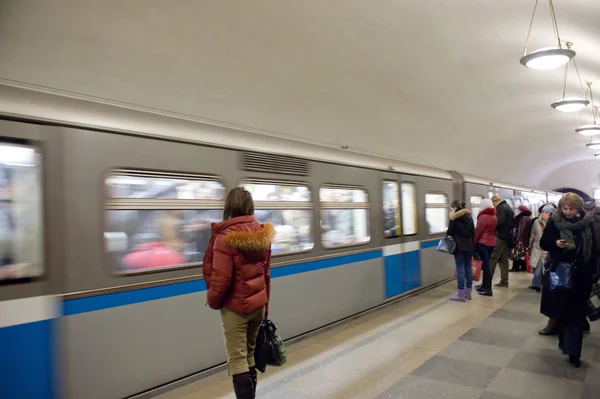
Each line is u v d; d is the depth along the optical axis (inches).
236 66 250.8
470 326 244.4
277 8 215.3
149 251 152.8
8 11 161.2
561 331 188.1
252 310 124.3
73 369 130.5
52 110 134.1
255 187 197.2
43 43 180.5
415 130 455.8
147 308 150.5
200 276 168.6
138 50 208.1
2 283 118.4
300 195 224.8
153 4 187.5
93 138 140.9
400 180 327.6
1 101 124.6
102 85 213.3
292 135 343.9
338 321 249.0
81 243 134.7
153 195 155.6
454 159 605.9
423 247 356.2
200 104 263.0
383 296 294.8
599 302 177.9
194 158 170.7
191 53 225.8
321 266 235.9
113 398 139.9
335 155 258.4
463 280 313.7
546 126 661.9
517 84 408.5
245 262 122.4
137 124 154.8
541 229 345.1
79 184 135.9
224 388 160.9
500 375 169.9
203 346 168.6
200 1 195.9
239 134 195.8
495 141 642.2
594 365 179.2
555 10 247.6
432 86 363.9
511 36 288.0
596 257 174.7
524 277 431.5
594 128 504.1
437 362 186.2
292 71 276.7
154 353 151.9
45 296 125.7
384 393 155.4
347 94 331.3
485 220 328.2
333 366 184.7
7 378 117.4
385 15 240.4
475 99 428.5
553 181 1215.6
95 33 188.7
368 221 283.4
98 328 136.9
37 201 126.9
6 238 120.1
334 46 261.4
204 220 172.4
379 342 217.6
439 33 270.5
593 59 337.7
